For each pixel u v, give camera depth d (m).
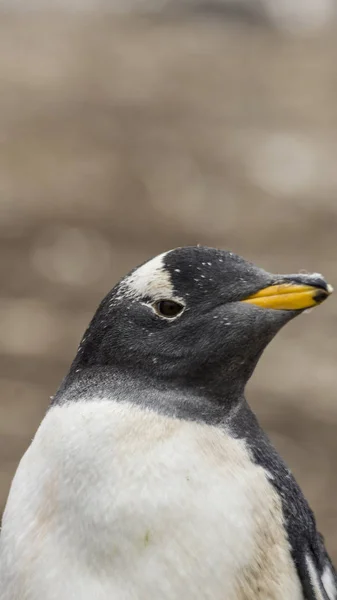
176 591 5.20
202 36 66.62
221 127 38.06
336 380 16.27
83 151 33.59
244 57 58.28
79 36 64.69
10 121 37.66
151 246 23.73
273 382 16.12
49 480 5.41
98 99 43.22
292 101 44.19
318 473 13.25
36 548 5.35
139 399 5.59
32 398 15.30
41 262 21.97
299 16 73.06
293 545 5.52
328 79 50.91
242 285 5.73
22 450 13.57
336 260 22.97
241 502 5.34
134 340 5.70
